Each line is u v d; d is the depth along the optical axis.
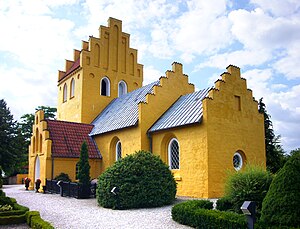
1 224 12.04
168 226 10.96
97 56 34.03
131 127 23.17
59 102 37.53
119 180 15.40
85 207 15.82
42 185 24.59
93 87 33.22
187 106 21.80
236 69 21.08
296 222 8.40
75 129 27.98
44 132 25.44
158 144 21.70
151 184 15.41
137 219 12.30
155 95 23.45
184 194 19.33
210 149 18.34
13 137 42.41
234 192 12.16
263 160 21.66
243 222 8.88
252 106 21.70
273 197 8.91
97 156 26.41
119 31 36.00
